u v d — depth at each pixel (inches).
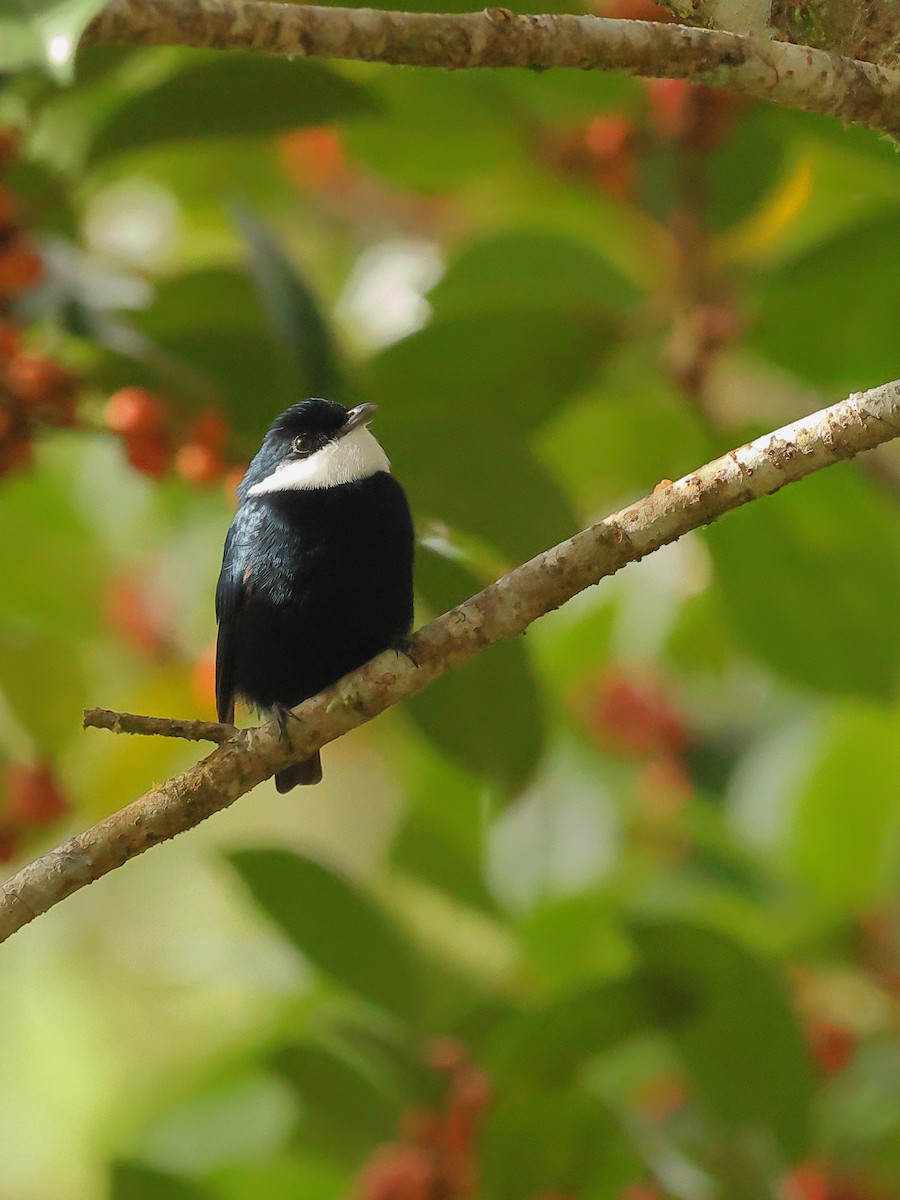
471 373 422.3
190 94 373.4
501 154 488.1
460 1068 379.2
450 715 372.8
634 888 414.3
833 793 450.6
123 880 714.2
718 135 434.6
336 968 387.5
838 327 425.4
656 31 265.3
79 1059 683.4
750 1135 379.2
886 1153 382.9
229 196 399.2
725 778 514.6
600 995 358.6
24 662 448.1
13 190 387.9
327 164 538.3
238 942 444.8
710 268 441.4
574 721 525.3
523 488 373.7
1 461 368.2
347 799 700.7
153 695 520.7
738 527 431.8
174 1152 405.1
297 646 380.8
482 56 258.2
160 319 413.7
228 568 389.1
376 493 371.2
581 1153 375.9
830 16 282.5
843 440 261.0
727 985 359.6
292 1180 407.8
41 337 400.2
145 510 548.1
